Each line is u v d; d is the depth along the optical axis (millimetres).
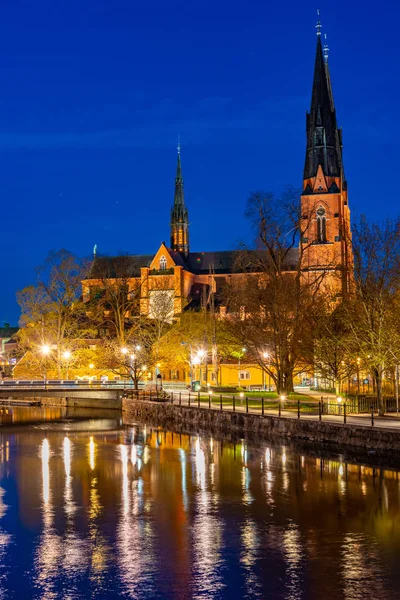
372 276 61031
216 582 24766
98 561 26938
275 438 58375
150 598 23438
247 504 35750
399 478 41281
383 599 23234
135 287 127000
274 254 74375
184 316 132375
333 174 166000
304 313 73938
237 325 79438
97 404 103500
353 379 93688
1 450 55906
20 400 118125
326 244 158625
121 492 38938
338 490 38406
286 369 73812
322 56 169625
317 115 167750
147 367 111875
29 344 115312
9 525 32031
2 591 24094
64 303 113750
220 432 65938
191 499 37000
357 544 28875
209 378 133375
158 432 68125
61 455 52906
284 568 26078
